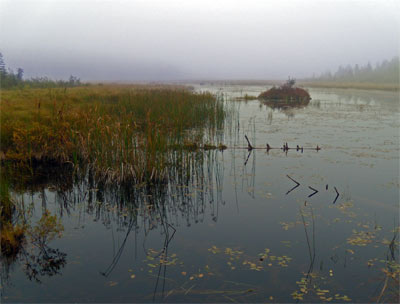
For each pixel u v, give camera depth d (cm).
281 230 554
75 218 614
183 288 400
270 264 451
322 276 423
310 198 693
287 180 811
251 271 436
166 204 680
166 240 525
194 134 1231
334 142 1227
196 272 435
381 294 386
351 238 523
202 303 373
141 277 425
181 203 684
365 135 1359
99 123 870
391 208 637
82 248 501
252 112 2119
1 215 582
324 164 942
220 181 809
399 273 428
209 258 469
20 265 455
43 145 927
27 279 421
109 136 823
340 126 1587
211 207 658
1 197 605
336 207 645
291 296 385
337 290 395
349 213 616
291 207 650
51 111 1113
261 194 722
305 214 616
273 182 798
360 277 421
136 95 1853
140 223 593
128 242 520
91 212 643
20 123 976
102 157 814
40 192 743
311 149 1122
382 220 586
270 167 920
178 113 1249
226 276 425
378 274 427
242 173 870
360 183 780
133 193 738
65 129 941
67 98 1628
